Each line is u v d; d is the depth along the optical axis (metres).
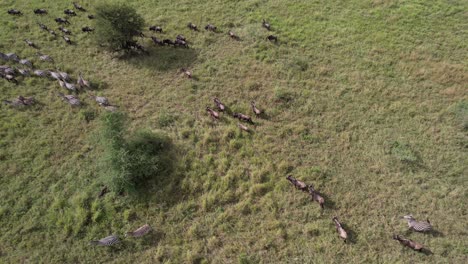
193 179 16.56
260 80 21.62
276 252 14.25
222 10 27.59
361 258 14.00
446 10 26.59
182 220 15.30
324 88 21.05
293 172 16.89
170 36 25.09
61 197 16.08
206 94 20.83
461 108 19.47
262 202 15.73
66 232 14.87
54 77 21.73
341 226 14.70
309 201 15.79
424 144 18.00
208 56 23.42
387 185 16.33
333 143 18.14
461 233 14.74
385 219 15.16
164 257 14.20
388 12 26.77
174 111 19.91
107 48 24.19
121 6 22.66
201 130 18.75
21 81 21.64
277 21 26.23
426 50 23.45
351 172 16.88
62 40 24.94
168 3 28.53
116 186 15.62
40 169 17.22
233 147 17.88
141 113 19.73
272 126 18.92
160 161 17.05
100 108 19.94
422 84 21.27
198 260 14.16
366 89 20.84
